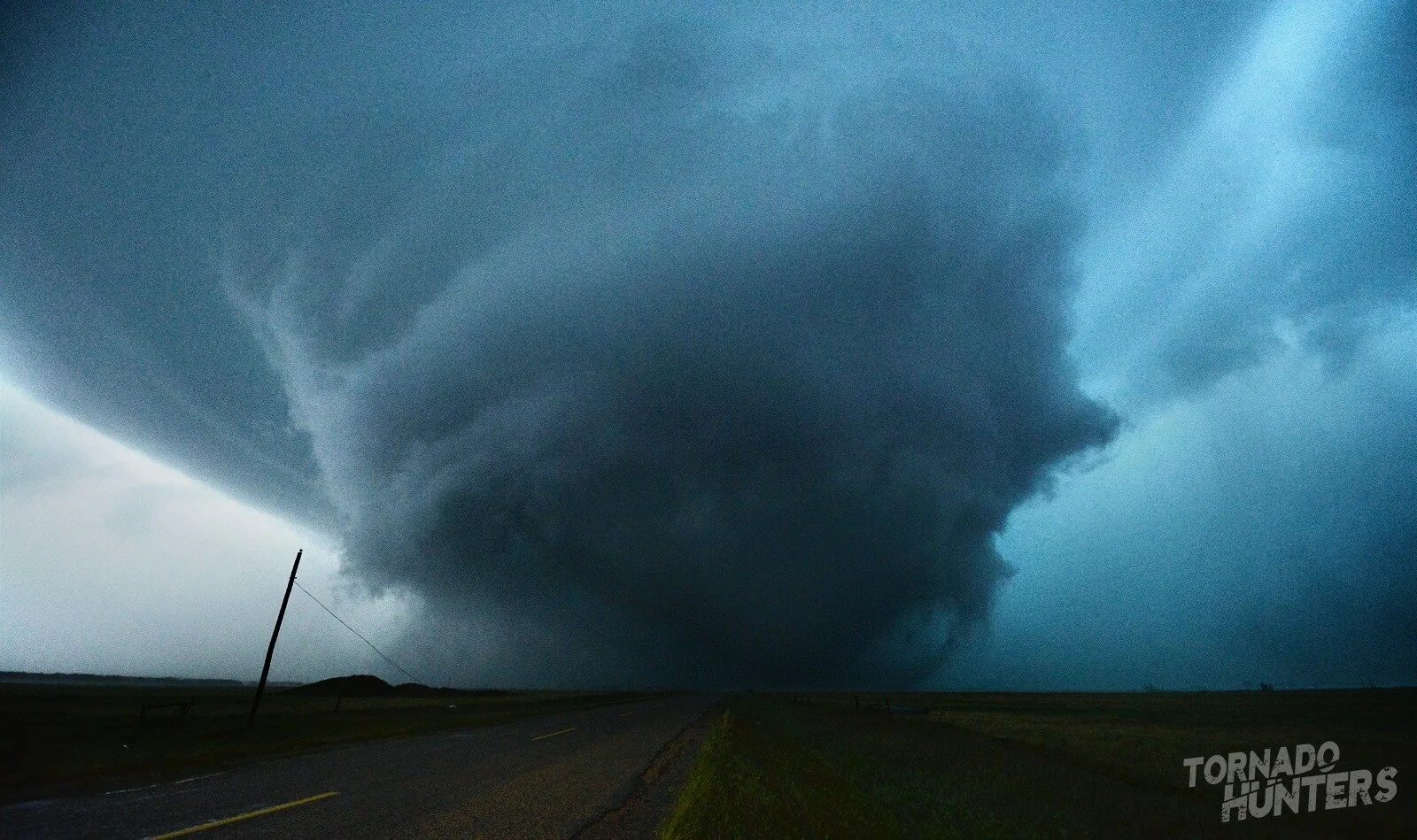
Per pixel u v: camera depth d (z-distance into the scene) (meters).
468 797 11.15
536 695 111.94
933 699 83.00
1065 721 33.66
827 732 27.55
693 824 8.63
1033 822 10.12
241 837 8.00
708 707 53.09
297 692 109.69
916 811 10.80
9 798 10.35
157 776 12.77
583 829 9.02
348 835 8.27
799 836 8.35
